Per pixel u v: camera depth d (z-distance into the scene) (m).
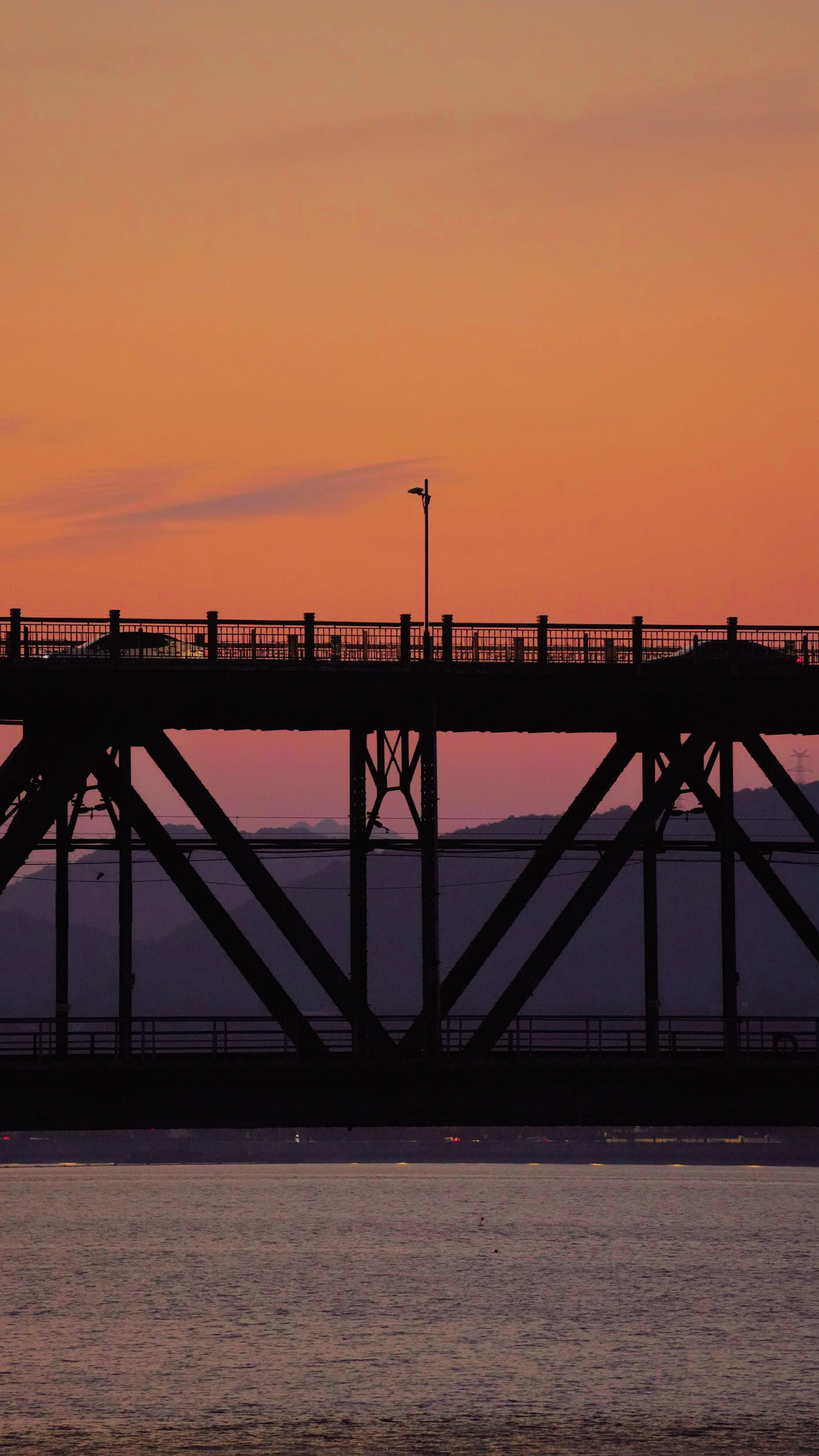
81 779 176.88
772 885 188.75
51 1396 115.69
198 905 176.75
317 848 182.62
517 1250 178.62
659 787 185.88
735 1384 118.62
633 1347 130.62
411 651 182.75
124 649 177.50
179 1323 140.50
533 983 179.00
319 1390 117.12
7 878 173.12
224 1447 102.62
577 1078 175.00
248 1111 170.25
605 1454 100.94
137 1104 168.38
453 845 184.50
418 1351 129.38
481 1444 103.38
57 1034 180.62
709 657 186.88
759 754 189.50
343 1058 174.50
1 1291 155.38
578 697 186.62
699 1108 176.50
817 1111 177.50
